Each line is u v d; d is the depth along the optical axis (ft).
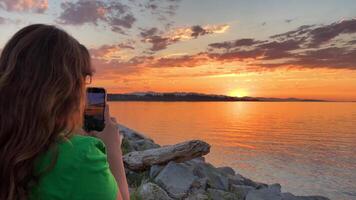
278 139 625.41
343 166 351.87
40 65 5.26
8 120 4.97
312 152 458.91
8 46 5.48
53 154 4.98
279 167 331.77
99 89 6.32
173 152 41.14
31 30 5.56
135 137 62.80
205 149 42.32
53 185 4.93
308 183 263.49
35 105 5.04
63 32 5.71
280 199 42.01
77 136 5.31
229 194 38.52
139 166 40.52
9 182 4.85
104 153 5.44
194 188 37.86
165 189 36.52
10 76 5.19
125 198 5.75
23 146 4.89
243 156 399.24
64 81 5.31
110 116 6.51
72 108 5.43
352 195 226.38
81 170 4.97
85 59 5.85
